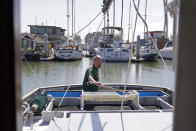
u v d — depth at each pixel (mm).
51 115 2848
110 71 19219
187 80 616
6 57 610
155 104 3777
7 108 629
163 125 1729
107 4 2656
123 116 1937
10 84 625
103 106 3467
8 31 606
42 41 27375
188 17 596
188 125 633
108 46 22969
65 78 15297
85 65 22406
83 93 3227
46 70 19641
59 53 25391
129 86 5031
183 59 615
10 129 640
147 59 26281
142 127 1697
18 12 660
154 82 14297
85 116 1950
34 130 2615
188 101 623
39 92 4395
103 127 1704
